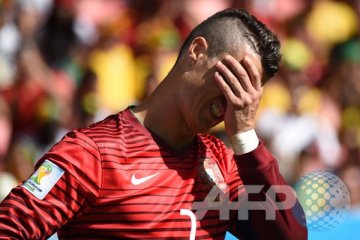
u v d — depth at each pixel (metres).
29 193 9.51
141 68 26.86
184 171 10.11
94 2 29.44
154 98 10.27
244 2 30.55
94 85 26.16
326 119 28.17
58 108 25.69
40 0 27.92
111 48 27.80
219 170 10.43
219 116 10.10
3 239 9.27
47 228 9.47
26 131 25.48
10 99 25.70
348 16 31.61
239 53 9.88
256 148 10.08
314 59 29.80
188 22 29.00
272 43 9.98
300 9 31.39
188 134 10.25
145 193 9.79
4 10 27.23
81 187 9.58
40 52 27.53
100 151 9.71
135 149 9.93
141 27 28.56
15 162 22.77
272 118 26.88
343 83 29.06
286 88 27.69
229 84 9.87
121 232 9.70
